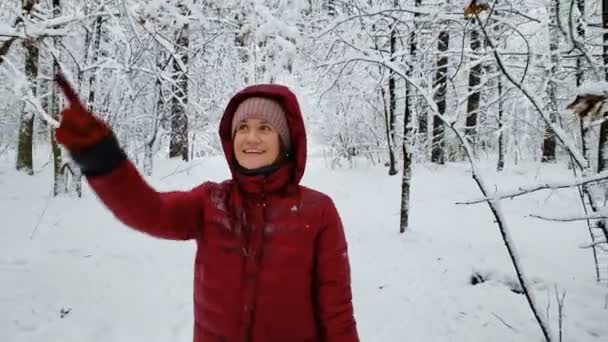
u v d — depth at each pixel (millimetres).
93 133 1214
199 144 21328
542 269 6535
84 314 4605
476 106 15203
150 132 15727
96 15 5730
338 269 1645
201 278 1601
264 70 7648
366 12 7371
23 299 4738
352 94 12391
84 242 7160
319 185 13922
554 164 16031
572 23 3506
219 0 5918
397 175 14578
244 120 1596
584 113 2262
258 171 1568
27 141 15555
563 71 5824
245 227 1561
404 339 4539
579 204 11180
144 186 1394
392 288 5867
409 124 8727
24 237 7219
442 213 10641
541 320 3506
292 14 7008
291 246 1560
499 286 5969
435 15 6891
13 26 4469
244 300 1527
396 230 9047
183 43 9125
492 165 16109
